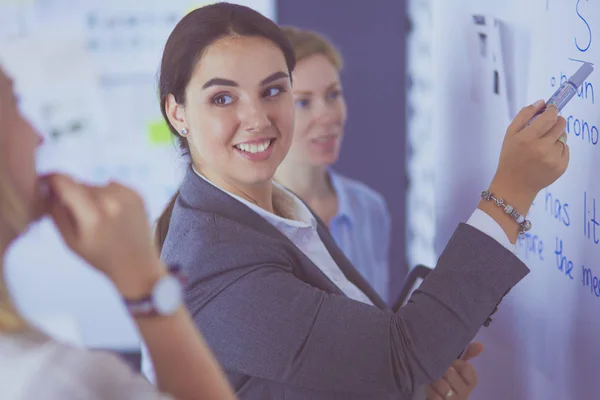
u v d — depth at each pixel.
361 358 1.41
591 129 1.39
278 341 1.43
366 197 3.04
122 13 4.16
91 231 0.96
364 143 4.25
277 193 1.74
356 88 4.20
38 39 4.14
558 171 1.42
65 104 4.21
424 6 3.95
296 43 2.58
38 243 4.18
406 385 1.42
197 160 1.62
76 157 4.24
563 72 1.47
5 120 0.89
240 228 1.50
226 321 1.46
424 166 4.04
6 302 0.88
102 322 4.29
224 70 1.50
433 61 2.14
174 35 1.55
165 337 1.00
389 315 1.43
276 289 1.44
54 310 4.26
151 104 4.23
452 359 1.42
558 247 1.56
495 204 1.44
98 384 0.85
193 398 1.01
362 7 4.13
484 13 1.78
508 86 1.68
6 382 0.83
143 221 0.99
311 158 2.68
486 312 1.42
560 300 1.56
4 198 0.88
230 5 1.54
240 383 1.49
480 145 1.85
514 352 1.81
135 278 0.98
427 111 3.99
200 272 1.47
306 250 1.64
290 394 1.47
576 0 1.41
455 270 1.42
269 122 1.52
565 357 1.56
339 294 1.55
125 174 4.27
